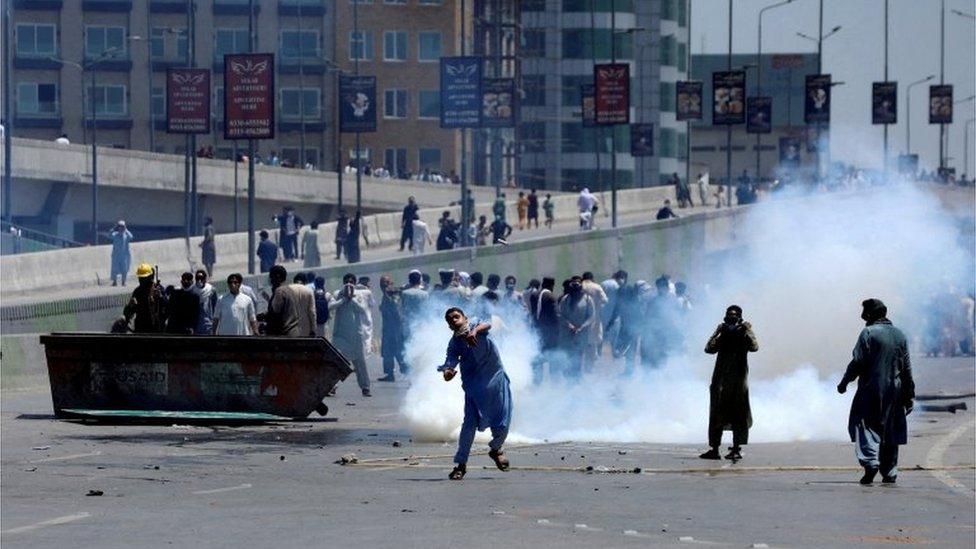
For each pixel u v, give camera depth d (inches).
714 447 1357.0
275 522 949.8
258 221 6186.0
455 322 1212.5
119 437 1476.4
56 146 5462.6
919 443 1513.3
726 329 1353.3
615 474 1238.3
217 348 1601.9
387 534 898.7
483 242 4948.3
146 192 5851.4
